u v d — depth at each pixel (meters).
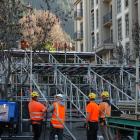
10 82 33.28
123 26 61.81
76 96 32.19
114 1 66.25
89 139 20.38
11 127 23.05
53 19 30.86
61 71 36.59
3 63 29.38
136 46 47.38
